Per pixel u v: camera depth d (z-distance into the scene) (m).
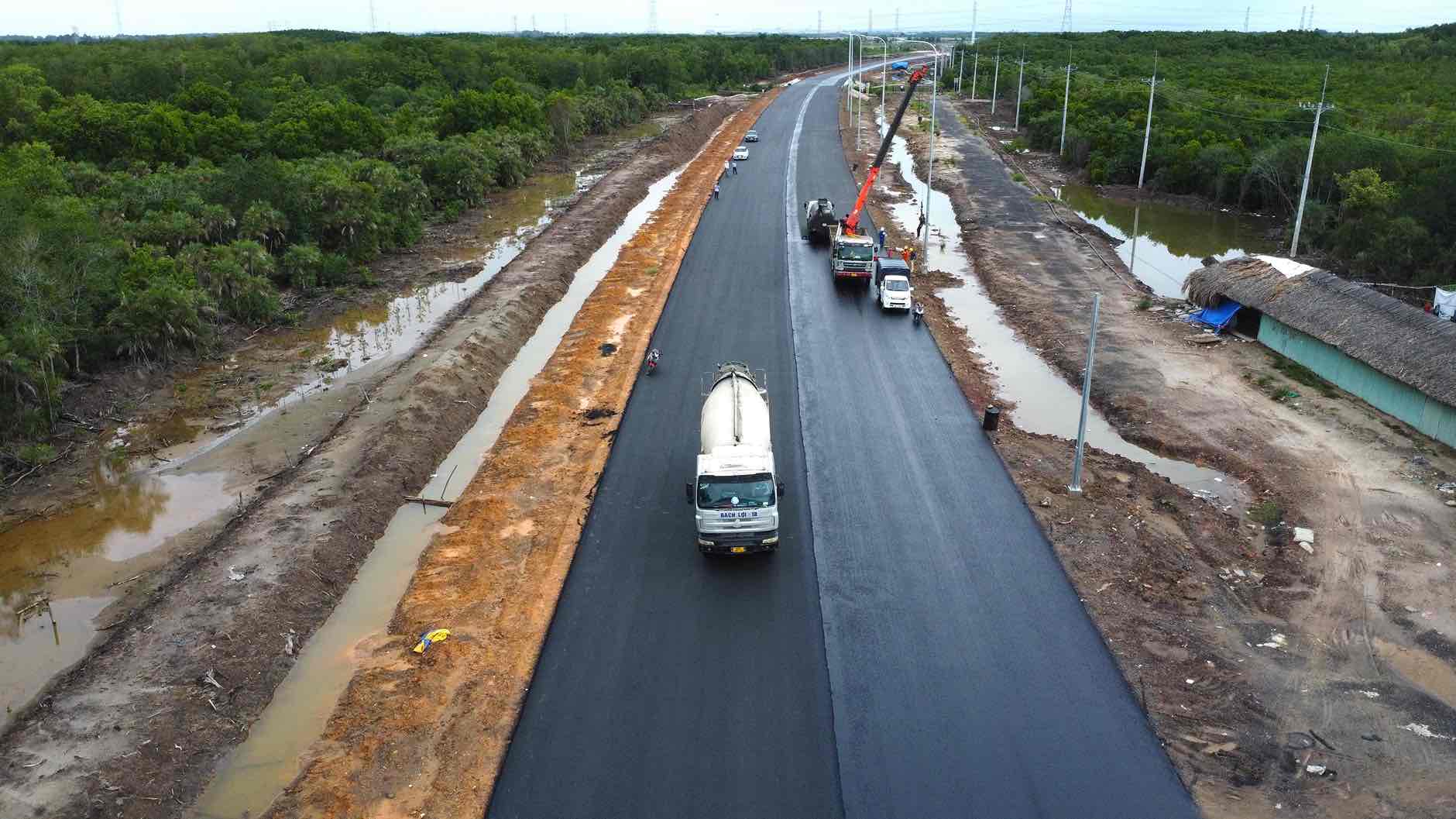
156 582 24.70
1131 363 39.41
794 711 19.05
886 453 30.53
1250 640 21.48
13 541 26.84
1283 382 37.22
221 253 45.41
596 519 26.59
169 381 38.38
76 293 37.66
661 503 27.44
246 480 30.14
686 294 48.91
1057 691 19.61
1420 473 29.22
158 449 32.44
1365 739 18.33
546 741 18.31
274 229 51.91
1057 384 38.12
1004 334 44.56
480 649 21.12
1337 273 54.31
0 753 18.19
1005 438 31.84
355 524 26.45
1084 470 29.78
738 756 17.86
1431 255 49.81
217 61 111.75
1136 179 84.25
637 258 56.41
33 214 38.66
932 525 26.11
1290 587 23.53
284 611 22.55
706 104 146.38
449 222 68.81
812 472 29.22
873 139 108.62
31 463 30.98
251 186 53.56
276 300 46.44
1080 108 102.81
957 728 18.56
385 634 22.12
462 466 31.25
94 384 36.41
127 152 67.38
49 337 33.50
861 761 17.72
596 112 114.56
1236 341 42.09
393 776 17.52
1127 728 18.58
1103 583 23.47
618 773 17.47
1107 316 45.66
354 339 43.69
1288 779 17.31
